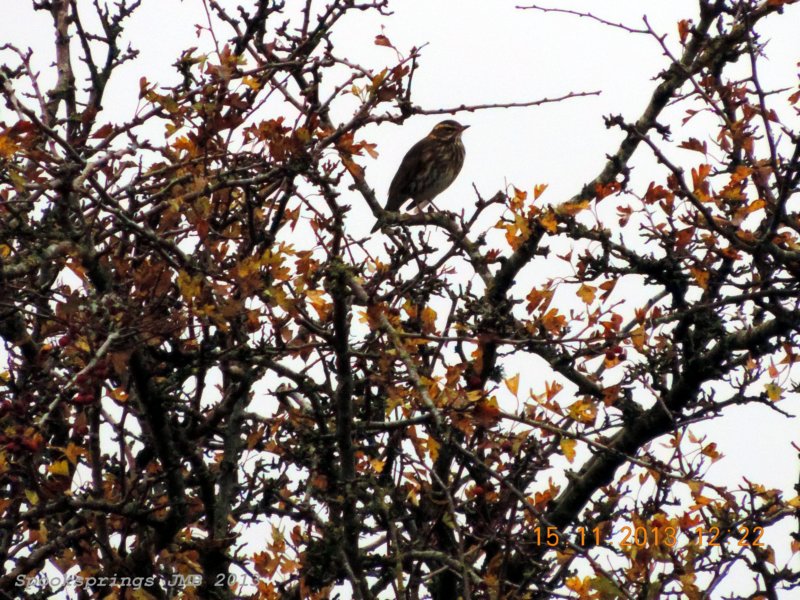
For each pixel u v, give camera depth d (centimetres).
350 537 1103
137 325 962
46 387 1036
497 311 1134
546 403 1056
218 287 996
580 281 1191
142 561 1162
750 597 1213
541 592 1154
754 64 1228
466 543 1223
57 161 1000
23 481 1129
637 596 1062
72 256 1036
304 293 1035
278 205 1143
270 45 1221
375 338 1120
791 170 1226
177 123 1084
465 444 1162
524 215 1152
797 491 1232
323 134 1133
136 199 1144
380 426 1089
